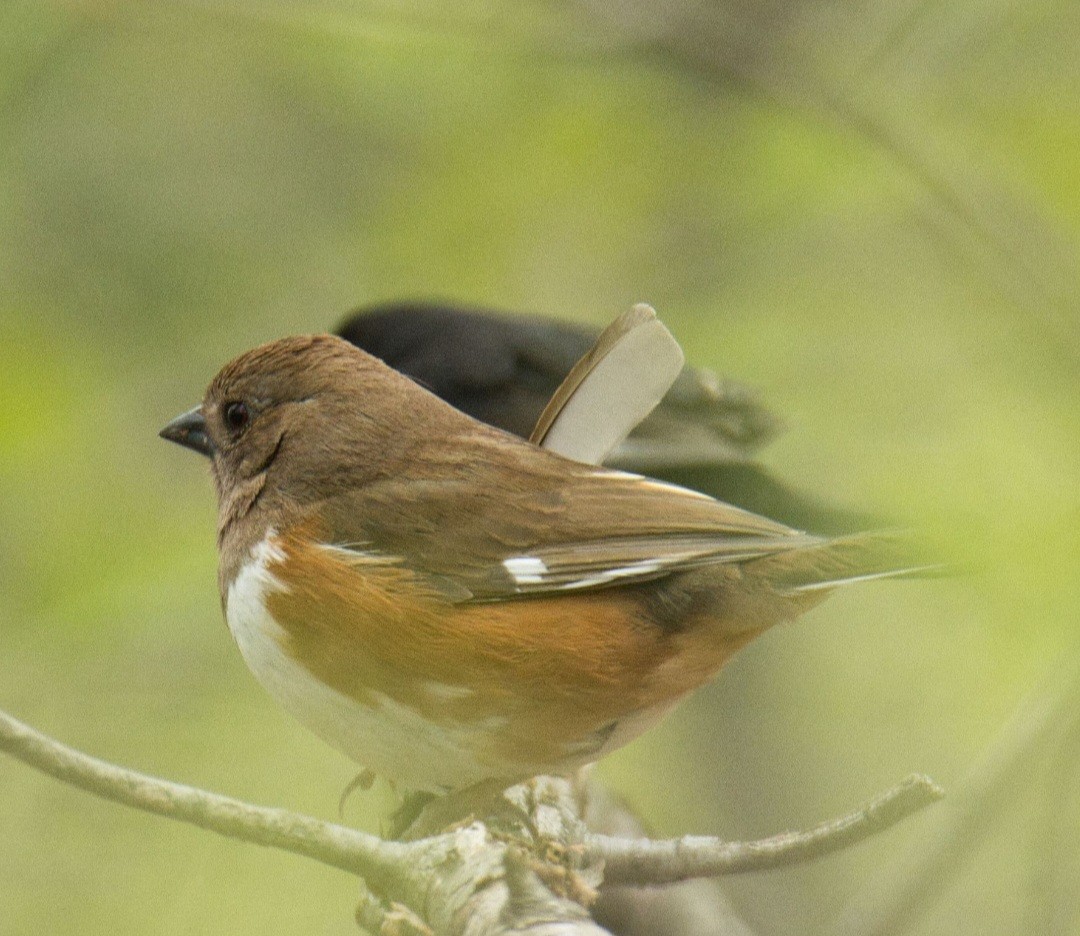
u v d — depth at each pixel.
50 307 12.45
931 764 11.45
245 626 7.21
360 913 6.47
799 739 11.89
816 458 10.77
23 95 12.73
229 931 10.81
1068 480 8.02
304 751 11.26
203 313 12.86
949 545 6.57
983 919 10.90
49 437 11.27
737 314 12.03
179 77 13.19
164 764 11.07
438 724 7.03
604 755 7.31
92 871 10.80
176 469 11.80
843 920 8.62
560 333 11.55
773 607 6.86
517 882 5.91
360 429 7.49
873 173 11.88
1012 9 11.82
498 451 7.45
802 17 11.93
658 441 10.49
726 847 6.74
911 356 11.47
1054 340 10.31
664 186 12.78
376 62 12.58
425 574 7.00
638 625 7.00
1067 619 6.69
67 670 10.95
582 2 11.75
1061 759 8.52
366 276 12.93
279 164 13.25
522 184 12.60
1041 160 11.28
